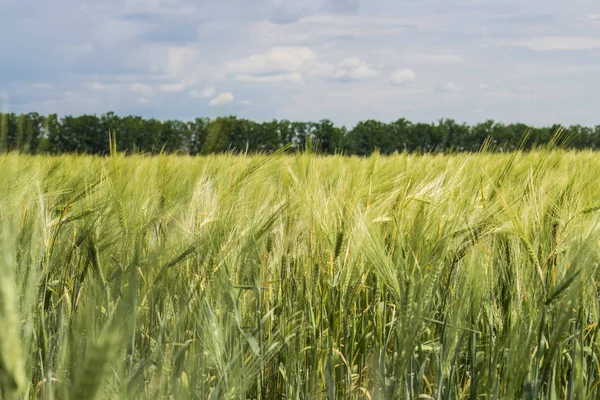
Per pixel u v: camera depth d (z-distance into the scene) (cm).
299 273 310
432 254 252
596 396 255
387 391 216
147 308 251
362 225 268
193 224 290
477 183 352
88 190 312
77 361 148
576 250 257
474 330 248
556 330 213
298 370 265
